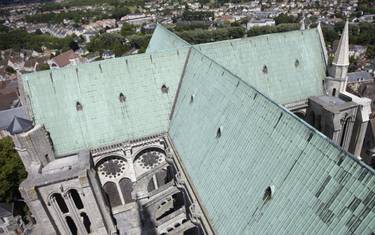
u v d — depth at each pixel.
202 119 48.75
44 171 52.72
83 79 58.97
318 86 67.62
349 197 24.67
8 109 131.00
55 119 57.41
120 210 65.06
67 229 55.50
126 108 60.03
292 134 31.73
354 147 62.31
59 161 55.69
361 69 182.75
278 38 67.31
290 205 29.41
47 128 56.91
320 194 27.00
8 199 75.44
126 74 60.69
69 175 50.28
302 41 68.31
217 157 41.84
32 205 50.06
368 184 23.59
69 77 58.44
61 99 57.91
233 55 65.06
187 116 54.00
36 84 56.91
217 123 44.50
